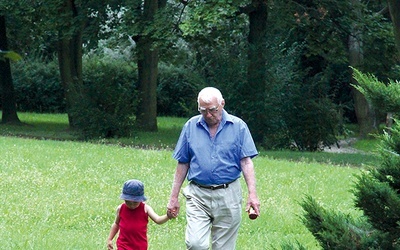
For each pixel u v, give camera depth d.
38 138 31.70
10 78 39.00
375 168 6.63
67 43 35.53
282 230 12.27
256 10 30.27
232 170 8.34
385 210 6.38
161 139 31.95
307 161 23.83
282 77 29.55
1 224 11.93
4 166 18.88
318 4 30.78
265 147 29.95
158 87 51.22
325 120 29.69
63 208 13.41
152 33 31.16
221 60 29.66
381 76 34.31
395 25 20.59
